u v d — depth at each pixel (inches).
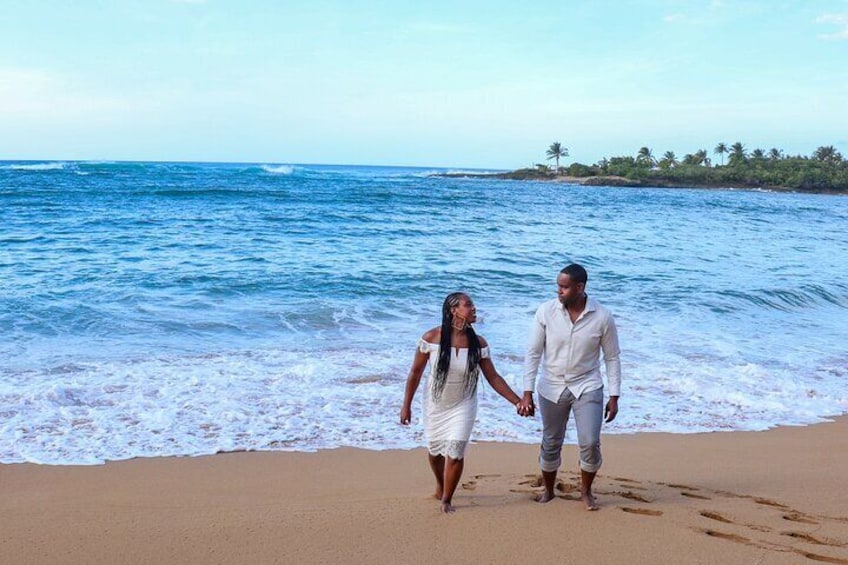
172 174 3634.4
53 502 214.7
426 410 203.6
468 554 171.3
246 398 335.9
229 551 172.6
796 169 6072.8
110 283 614.5
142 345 430.9
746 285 745.0
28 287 586.2
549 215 1785.2
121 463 256.8
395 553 171.6
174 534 183.5
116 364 386.0
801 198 4436.5
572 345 197.3
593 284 720.3
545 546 176.1
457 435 197.2
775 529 190.4
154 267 708.0
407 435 298.2
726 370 422.9
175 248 864.3
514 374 394.3
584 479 202.7
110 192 1946.4
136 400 326.6
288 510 204.4
